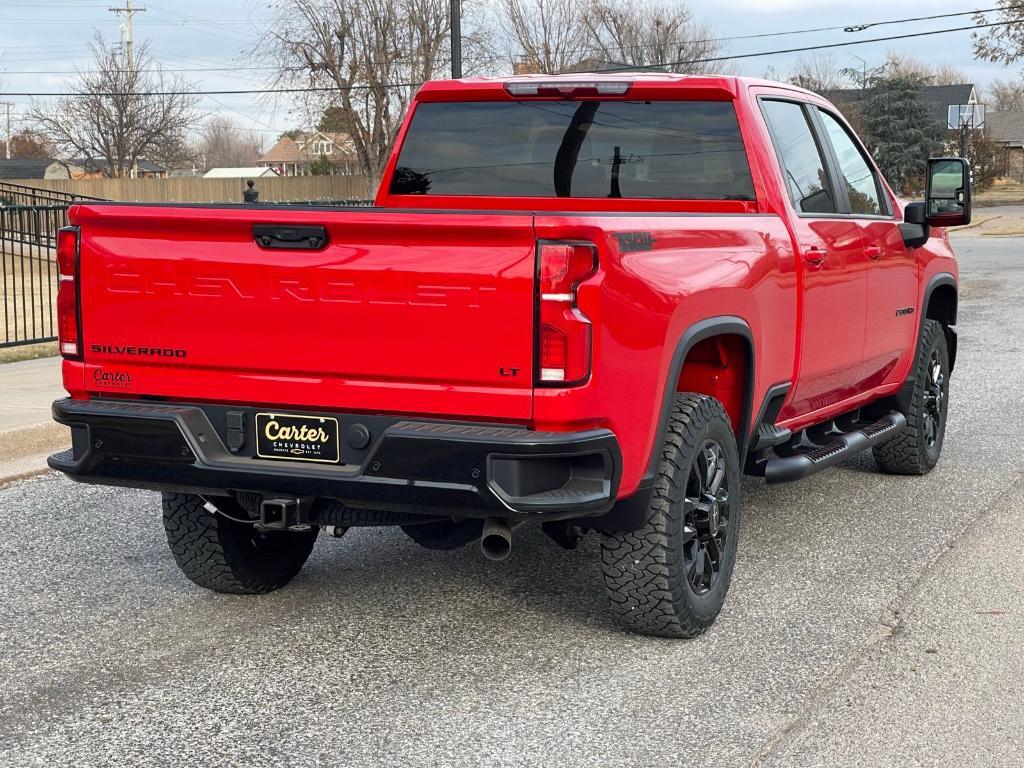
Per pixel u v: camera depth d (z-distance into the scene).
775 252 4.94
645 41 61.22
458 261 3.70
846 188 6.02
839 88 72.25
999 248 30.62
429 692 4.03
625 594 4.34
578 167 5.51
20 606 4.93
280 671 4.23
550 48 56.94
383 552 5.64
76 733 3.74
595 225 3.66
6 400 8.95
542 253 3.62
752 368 4.77
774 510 6.41
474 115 5.67
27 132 91.06
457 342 3.73
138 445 4.12
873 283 6.04
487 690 4.04
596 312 3.68
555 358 3.65
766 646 4.44
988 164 69.06
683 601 4.36
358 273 3.81
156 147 79.81
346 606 4.90
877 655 4.35
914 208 6.41
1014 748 3.59
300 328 3.91
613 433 3.81
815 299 5.35
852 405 6.25
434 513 3.84
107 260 4.15
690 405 4.40
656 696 3.98
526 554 5.60
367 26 47.31
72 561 5.53
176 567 5.45
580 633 4.58
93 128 77.38
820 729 3.72
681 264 4.22
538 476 3.72
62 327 4.26
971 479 7.09
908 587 5.12
